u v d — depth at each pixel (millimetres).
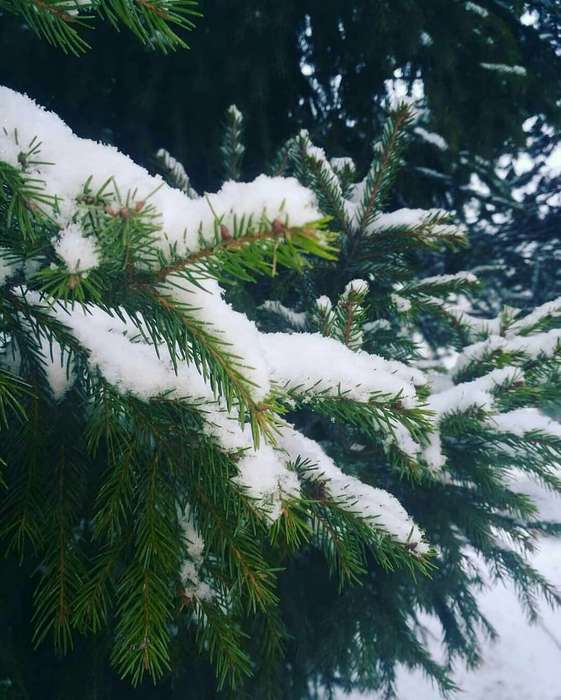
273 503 510
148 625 476
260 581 515
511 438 790
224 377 437
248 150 1438
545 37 1397
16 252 439
